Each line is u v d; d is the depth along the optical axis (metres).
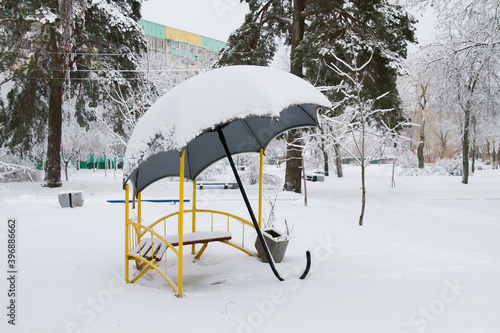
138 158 4.09
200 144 6.02
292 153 16.38
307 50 14.15
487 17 12.41
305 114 5.68
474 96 16.33
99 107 22.67
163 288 4.41
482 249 6.48
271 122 6.00
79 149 28.97
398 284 3.94
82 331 2.90
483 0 12.05
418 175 33.03
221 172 28.62
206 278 4.79
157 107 4.35
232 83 3.99
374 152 8.53
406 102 33.88
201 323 3.04
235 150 6.38
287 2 18.52
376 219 9.38
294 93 4.18
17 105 18.55
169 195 15.42
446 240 6.53
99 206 11.73
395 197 16.20
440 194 17.53
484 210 12.15
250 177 23.64
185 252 6.10
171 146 3.72
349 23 14.15
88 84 18.58
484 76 14.15
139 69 18.78
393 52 14.82
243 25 17.61
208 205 12.02
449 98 16.61
